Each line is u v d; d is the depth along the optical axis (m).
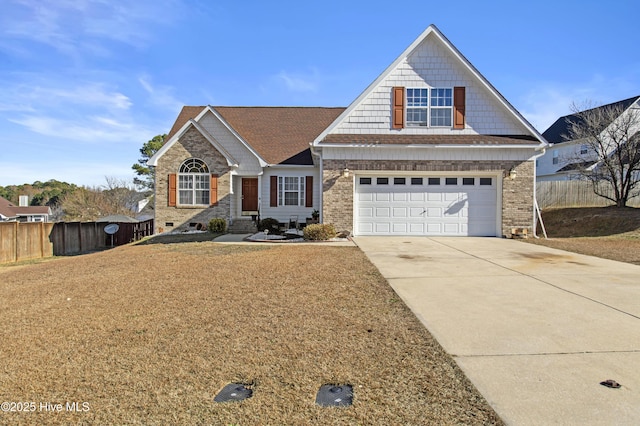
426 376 3.82
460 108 14.96
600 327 5.05
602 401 3.32
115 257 12.12
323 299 6.44
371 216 14.98
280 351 4.45
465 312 5.71
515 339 4.68
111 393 3.62
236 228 19.42
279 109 24.48
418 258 10.16
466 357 4.21
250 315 5.71
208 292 7.05
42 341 4.89
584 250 11.62
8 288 8.48
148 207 45.03
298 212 20.47
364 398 3.46
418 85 14.99
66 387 3.74
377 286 7.21
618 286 7.18
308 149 21.28
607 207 20.92
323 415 3.22
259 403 3.41
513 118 14.92
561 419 3.08
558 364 4.02
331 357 4.28
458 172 14.66
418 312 5.71
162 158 19.59
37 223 18.31
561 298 6.39
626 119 22.30
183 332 5.09
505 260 9.89
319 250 11.65
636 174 22.20
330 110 24.42
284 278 7.97
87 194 39.22
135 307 6.27
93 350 4.58
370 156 14.65
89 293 7.31
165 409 3.34
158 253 12.16
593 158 24.47
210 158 19.45
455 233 14.98
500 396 3.43
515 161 14.64
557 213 22.12
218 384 3.75
